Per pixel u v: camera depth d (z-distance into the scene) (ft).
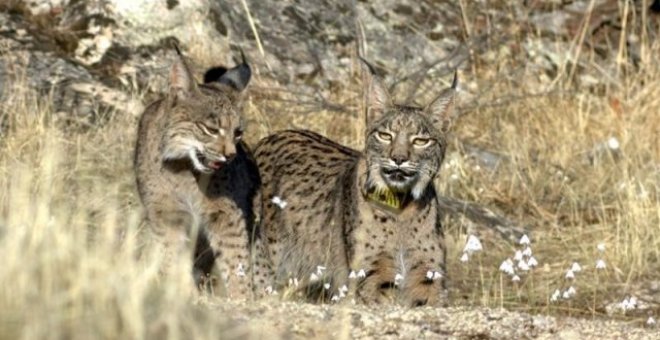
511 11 149.18
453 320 78.18
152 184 94.58
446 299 93.71
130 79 127.03
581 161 128.88
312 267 98.37
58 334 63.21
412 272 93.61
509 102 135.44
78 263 69.72
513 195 122.52
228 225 94.63
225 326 70.18
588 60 146.10
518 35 146.61
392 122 92.53
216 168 92.79
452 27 147.13
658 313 99.91
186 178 93.61
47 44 129.59
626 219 112.27
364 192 93.20
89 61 129.39
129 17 132.46
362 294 92.84
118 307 65.98
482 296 100.89
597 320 91.76
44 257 68.54
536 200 122.31
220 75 107.55
